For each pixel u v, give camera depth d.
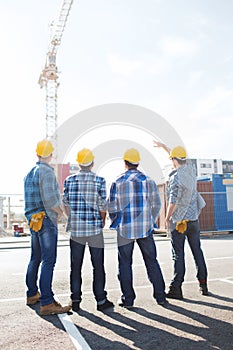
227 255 8.78
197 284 5.61
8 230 21.17
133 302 4.40
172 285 4.75
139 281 5.92
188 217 4.80
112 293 5.11
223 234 15.45
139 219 4.38
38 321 3.87
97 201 4.34
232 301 4.52
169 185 4.85
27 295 4.59
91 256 4.33
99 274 4.30
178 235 4.77
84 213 4.27
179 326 3.62
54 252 4.22
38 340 3.32
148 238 4.47
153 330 3.52
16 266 7.88
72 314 4.10
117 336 3.38
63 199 4.41
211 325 3.63
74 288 4.29
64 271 6.98
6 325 3.75
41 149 4.35
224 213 15.63
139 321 3.80
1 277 6.47
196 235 4.92
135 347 3.12
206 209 15.38
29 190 4.29
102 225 4.38
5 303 4.63
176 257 4.79
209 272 6.52
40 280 4.14
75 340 3.30
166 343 3.19
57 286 5.61
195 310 4.15
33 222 4.19
